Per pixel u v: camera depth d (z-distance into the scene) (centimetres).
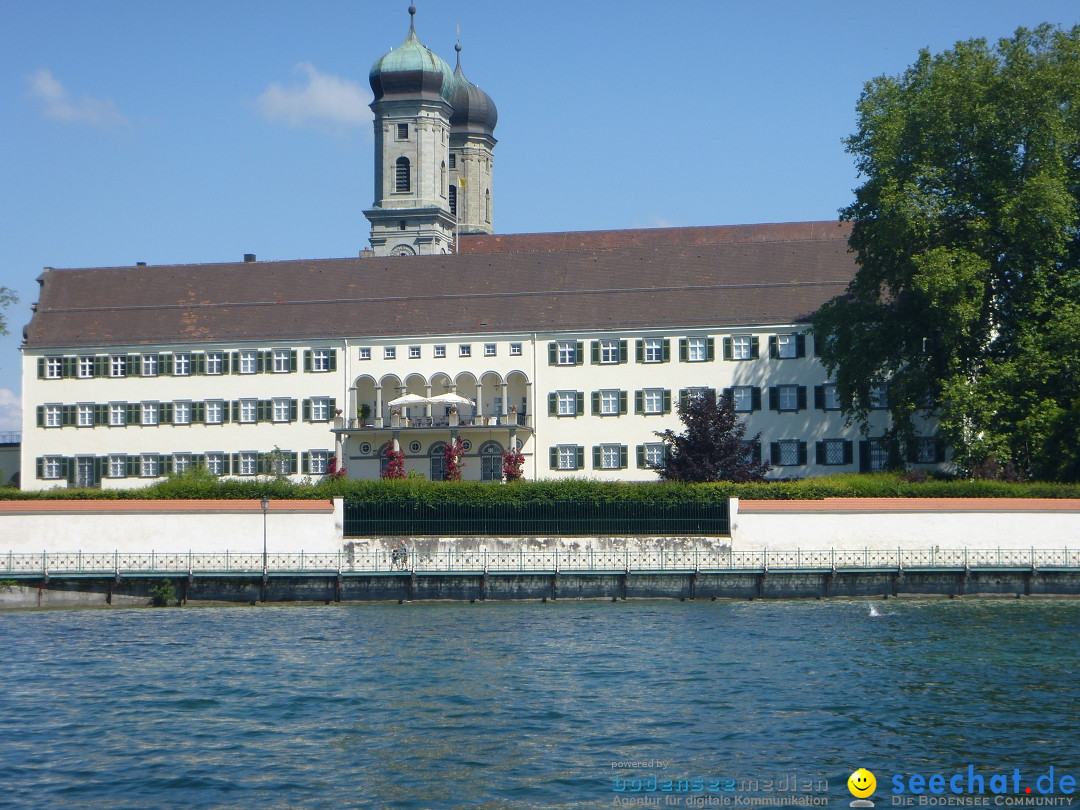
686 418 9638
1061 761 4084
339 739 4428
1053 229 8594
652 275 12306
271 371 12362
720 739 4362
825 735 4391
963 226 8981
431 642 6169
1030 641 5972
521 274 12581
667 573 7669
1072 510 7762
